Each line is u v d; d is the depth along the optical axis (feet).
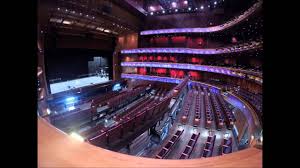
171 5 100.22
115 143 28.81
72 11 70.33
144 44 122.21
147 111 38.65
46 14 61.67
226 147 36.73
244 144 32.60
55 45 81.35
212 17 102.01
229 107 62.34
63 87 91.45
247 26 74.02
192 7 101.76
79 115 58.13
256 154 10.27
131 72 127.54
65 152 9.25
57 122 51.44
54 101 68.74
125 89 120.78
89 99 83.71
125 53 123.75
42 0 55.52
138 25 114.73
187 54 109.81
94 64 122.31
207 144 39.78
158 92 110.42
